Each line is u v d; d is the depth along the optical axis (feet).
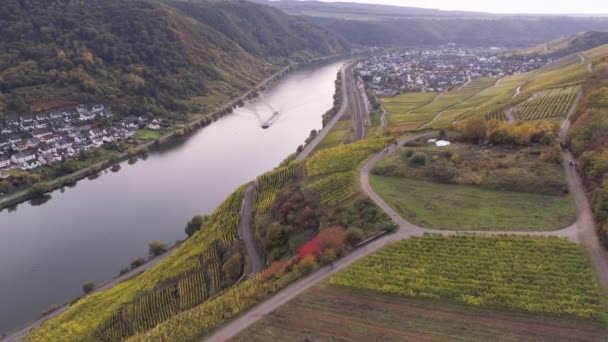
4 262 406.62
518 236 248.11
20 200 526.57
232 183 576.61
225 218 400.26
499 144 399.44
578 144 349.20
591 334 179.73
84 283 368.07
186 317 225.97
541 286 208.03
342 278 229.45
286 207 354.74
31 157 618.85
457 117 636.89
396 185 344.28
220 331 203.62
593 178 295.48
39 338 277.44
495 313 196.54
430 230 268.00
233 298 229.25
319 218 322.96
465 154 383.24
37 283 374.84
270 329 201.05
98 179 602.44
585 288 202.80
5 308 343.87
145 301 299.38
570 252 227.81
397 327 194.49
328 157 438.81
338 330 196.13
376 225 276.41
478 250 240.12
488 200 300.61
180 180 592.60
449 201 305.53
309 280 233.76
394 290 216.54
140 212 501.15
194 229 431.02
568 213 267.80
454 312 200.13
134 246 429.38
